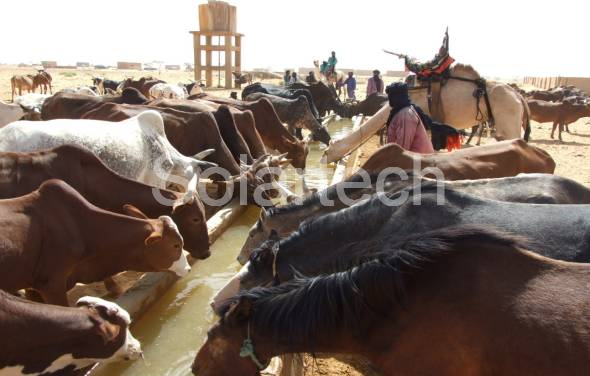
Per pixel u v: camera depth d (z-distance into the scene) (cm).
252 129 1041
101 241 442
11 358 310
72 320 331
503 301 247
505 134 953
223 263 655
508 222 376
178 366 444
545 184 493
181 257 496
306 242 371
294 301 293
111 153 618
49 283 420
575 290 242
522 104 966
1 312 306
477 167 603
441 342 258
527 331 236
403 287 272
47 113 948
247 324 296
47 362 325
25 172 484
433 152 653
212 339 301
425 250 272
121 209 538
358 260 320
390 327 277
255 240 517
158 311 531
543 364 230
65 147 514
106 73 5300
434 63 962
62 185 430
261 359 301
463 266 265
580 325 229
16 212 398
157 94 1872
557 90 2678
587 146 1653
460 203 397
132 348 366
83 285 556
